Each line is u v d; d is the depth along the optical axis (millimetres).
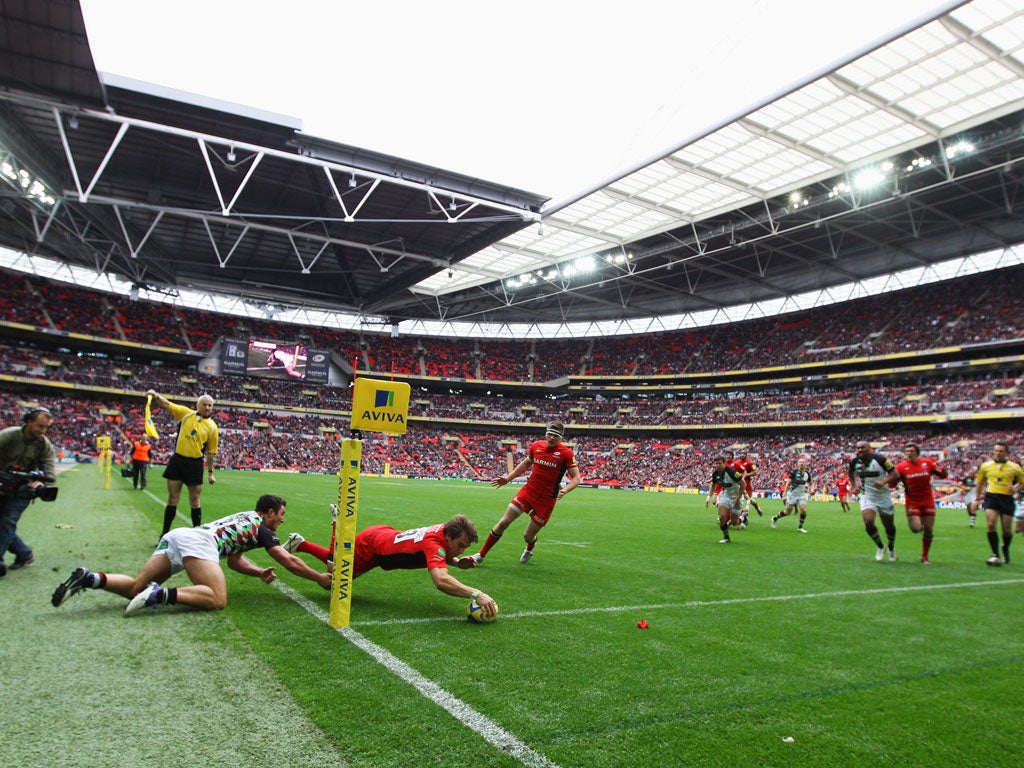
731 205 36375
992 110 26516
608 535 13727
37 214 41312
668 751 3133
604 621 5656
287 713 3311
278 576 6809
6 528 5953
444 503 21828
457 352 73812
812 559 10500
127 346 56781
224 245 48781
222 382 61594
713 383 63156
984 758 3227
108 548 7684
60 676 3600
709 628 5570
